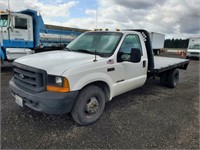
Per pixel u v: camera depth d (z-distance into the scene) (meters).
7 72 7.59
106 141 2.68
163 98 4.87
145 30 4.62
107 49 3.57
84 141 2.65
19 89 2.90
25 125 3.02
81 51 3.74
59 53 3.58
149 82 6.77
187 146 2.65
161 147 2.60
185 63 6.73
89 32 4.36
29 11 9.46
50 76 2.64
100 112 3.33
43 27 10.38
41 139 2.65
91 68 2.96
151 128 3.13
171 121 3.44
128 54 3.81
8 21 8.43
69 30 12.80
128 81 3.87
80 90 2.91
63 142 2.61
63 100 2.59
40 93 2.65
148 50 4.62
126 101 4.49
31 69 2.74
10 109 3.60
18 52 8.91
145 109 3.99
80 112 2.95
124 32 3.89
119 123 3.26
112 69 3.38
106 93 3.48
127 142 2.68
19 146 2.46
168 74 5.87
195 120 3.53
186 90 5.85
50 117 3.34
